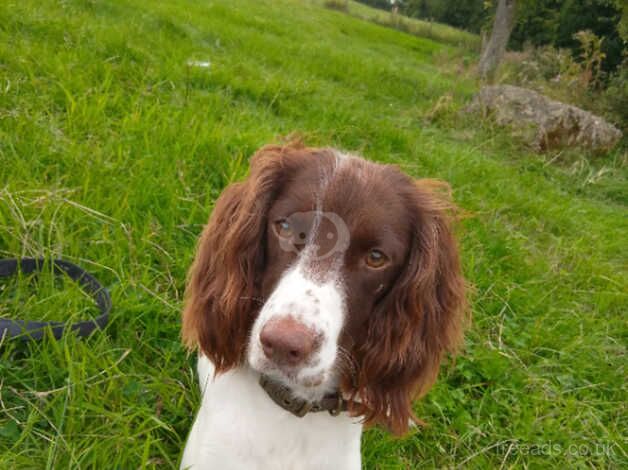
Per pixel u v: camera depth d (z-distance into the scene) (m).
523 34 4.65
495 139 1.51
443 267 0.40
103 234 0.57
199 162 0.75
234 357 0.40
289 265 0.36
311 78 1.50
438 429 0.55
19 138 0.68
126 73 0.98
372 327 0.39
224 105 1.00
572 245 0.97
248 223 0.38
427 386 0.42
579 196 1.39
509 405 0.61
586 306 0.83
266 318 0.33
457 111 1.62
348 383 0.39
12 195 0.57
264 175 0.39
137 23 1.37
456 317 0.42
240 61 1.35
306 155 0.40
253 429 0.39
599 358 0.70
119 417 0.42
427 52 3.88
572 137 1.58
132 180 0.65
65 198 0.58
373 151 1.05
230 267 0.38
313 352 0.32
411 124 1.47
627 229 1.20
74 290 0.50
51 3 1.23
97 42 1.06
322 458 0.40
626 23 2.53
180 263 0.60
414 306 0.38
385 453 0.51
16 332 0.46
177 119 0.83
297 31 2.46
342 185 0.37
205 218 0.66
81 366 0.44
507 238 0.89
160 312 0.54
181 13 1.67
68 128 0.73
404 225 0.38
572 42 4.05
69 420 0.42
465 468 0.53
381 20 5.34
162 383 0.48
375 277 0.37
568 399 0.62
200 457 0.39
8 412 0.44
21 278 0.51
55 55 0.93
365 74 1.84
